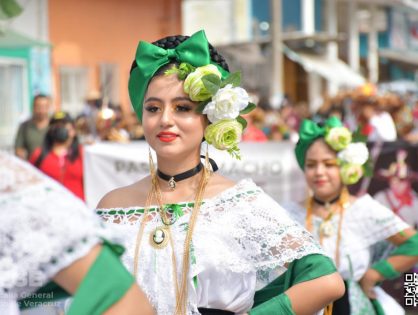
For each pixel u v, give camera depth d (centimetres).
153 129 282
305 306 270
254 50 2414
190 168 288
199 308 273
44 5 1542
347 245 444
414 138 998
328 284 270
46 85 1552
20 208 180
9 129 1447
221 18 2873
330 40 2392
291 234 276
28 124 879
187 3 2919
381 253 466
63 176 698
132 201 291
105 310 180
